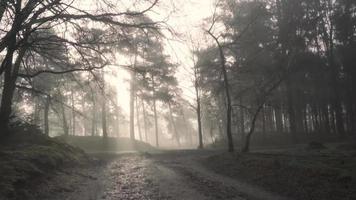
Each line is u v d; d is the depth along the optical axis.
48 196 11.20
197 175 17.48
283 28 31.33
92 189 13.26
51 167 15.25
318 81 43.22
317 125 50.72
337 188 11.58
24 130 19.95
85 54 14.81
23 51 15.93
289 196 12.02
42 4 12.38
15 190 10.34
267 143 44.50
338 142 37.50
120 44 14.46
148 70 16.36
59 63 15.94
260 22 33.53
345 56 43.78
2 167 11.23
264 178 15.02
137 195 12.16
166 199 11.49
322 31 44.06
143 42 15.02
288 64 29.70
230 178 16.47
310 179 13.20
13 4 11.84
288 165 15.97
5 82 17.28
